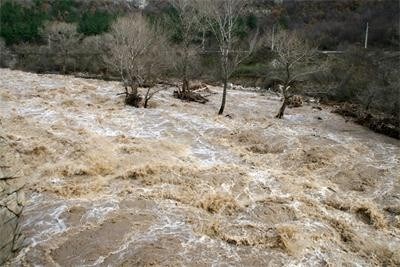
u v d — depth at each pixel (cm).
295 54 2470
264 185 1585
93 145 1850
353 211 1435
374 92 2702
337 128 2377
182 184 1547
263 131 2205
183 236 1230
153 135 2080
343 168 1772
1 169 933
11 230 1023
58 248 1151
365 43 3991
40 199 1395
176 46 3416
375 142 2136
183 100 2888
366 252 1212
